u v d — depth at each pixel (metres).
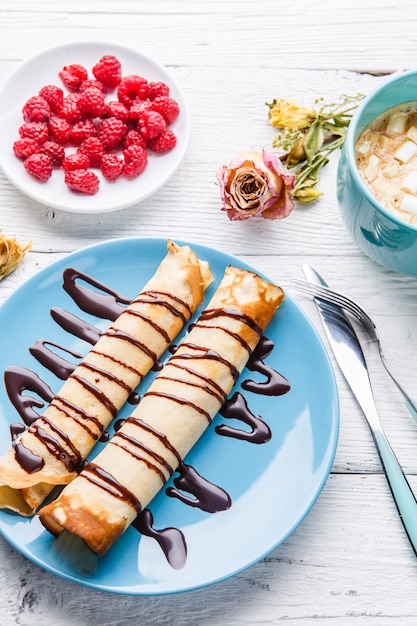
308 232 0.84
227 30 0.89
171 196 0.85
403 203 0.77
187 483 0.75
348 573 0.76
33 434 0.75
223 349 0.76
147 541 0.74
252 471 0.76
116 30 0.89
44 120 0.85
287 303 0.79
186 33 0.89
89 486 0.73
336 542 0.76
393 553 0.76
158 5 0.89
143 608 0.75
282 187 0.81
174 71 0.88
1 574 0.75
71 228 0.84
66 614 0.74
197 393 0.75
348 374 0.79
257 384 0.78
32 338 0.79
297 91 0.87
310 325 0.78
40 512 0.72
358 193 0.74
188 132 0.85
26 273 0.82
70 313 0.79
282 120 0.82
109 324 0.79
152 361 0.78
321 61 0.88
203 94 0.87
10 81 0.86
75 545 0.73
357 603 0.75
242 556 0.73
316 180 0.83
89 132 0.85
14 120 0.86
